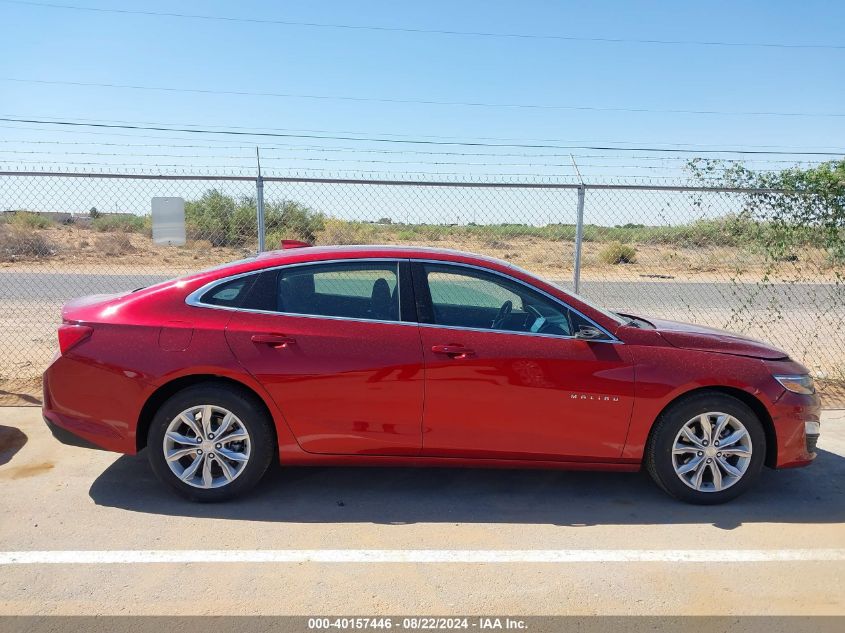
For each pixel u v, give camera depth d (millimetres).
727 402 4465
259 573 3584
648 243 8594
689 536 4117
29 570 3574
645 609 3312
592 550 3914
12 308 12516
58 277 16734
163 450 4348
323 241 9742
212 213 9594
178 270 18094
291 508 4398
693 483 4523
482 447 4426
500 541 4004
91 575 3535
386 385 4320
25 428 5789
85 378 4328
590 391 4383
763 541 4066
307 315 4414
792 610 3324
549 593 3445
